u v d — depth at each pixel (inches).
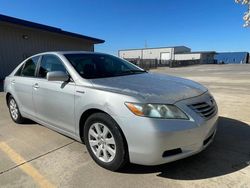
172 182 111.3
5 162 136.4
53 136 175.0
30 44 569.3
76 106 133.2
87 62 156.4
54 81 150.7
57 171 124.9
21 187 111.7
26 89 179.5
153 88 121.7
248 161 128.8
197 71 983.6
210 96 133.7
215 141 155.8
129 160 113.2
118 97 113.3
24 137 175.0
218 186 107.0
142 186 109.0
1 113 249.4
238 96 318.3
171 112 107.1
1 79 507.2
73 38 689.0
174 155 107.7
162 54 2719.0
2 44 507.2
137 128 106.0
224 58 2817.4
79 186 111.0
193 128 107.8
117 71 159.6
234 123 193.2
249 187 105.7
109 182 113.1
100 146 125.0
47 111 159.3
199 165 125.6
